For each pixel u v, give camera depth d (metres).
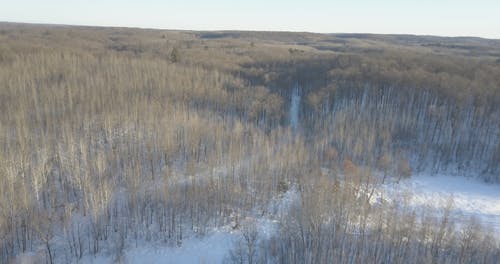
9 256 40.62
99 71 90.88
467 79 82.12
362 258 38.00
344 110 77.06
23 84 74.94
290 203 50.78
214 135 65.06
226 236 45.28
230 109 82.00
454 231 42.31
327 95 83.00
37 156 53.25
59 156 53.69
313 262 38.03
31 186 47.16
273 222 47.69
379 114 76.12
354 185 51.56
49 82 81.44
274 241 41.47
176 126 65.56
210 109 80.50
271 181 54.41
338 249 39.00
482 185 61.62
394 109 78.00
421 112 77.69
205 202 48.44
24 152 51.53
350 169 57.12
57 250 41.88
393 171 62.22
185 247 43.53
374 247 39.22
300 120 80.12
